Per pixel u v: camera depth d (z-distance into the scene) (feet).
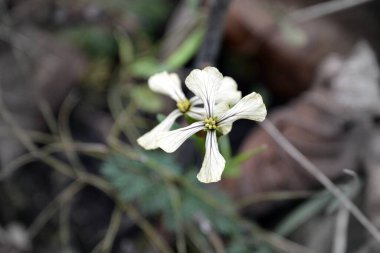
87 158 0.99
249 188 0.92
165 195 0.86
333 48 1.02
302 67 1.02
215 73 0.62
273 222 0.93
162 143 0.64
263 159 0.93
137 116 1.02
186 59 0.92
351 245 0.88
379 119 0.96
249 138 0.96
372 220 0.88
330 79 0.98
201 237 0.89
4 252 0.93
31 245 0.95
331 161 0.92
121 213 0.95
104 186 0.94
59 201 0.97
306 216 0.91
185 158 0.94
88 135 1.02
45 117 1.01
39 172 0.98
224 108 0.64
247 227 0.88
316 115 0.95
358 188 0.90
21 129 0.99
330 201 0.90
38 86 1.02
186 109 0.68
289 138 0.94
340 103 0.96
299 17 1.02
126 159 0.87
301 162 0.84
